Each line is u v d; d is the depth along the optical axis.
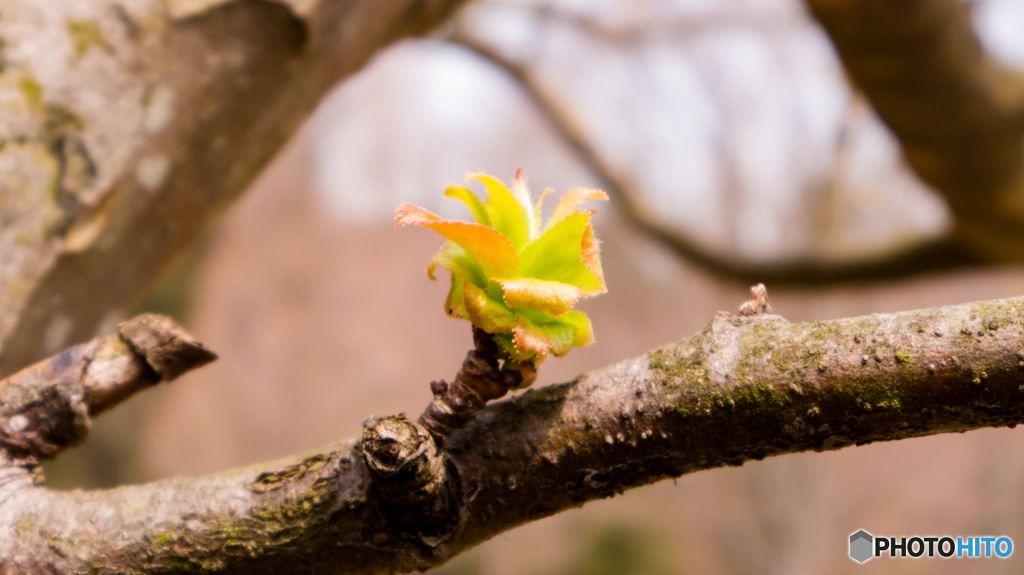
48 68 0.32
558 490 0.26
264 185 3.07
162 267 0.37
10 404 0.28
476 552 2.24
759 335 0.26
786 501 1.76
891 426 0.25
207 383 2.69
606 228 1.79
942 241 0.84
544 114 1.10
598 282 0.26
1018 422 0.25
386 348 3.01
